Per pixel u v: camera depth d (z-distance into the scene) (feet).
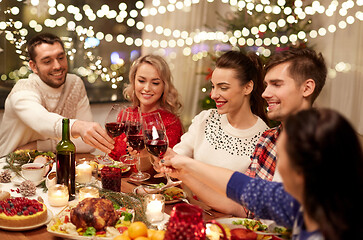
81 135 6.82
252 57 6.78
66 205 5.10
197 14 16.98
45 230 4.68
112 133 6.27
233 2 13.83
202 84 17.66
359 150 2.69
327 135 2.62
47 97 9.55
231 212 5.51
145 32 15.99
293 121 2.81
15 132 9.34
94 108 15.15
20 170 6.47
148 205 4.97
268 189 4.00
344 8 13.44
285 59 5.31
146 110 8.96
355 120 16.94
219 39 15.58
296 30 14.40
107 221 4.53
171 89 8.84
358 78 16.74
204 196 5.55
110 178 5.88
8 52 12.84
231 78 6.47
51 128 8.16
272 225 4.66
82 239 4.35
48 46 9.12
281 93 5.31
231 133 6.97
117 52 15.37
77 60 14.52
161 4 16.08
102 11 12.33
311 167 2.65
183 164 4.97
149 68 8.54
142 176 6.79
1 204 4.70
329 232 2.65
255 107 7.02
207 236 4.31
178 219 3.48
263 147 6.07
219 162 6.95
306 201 2.77
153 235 3.97
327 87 17.03
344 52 16.61
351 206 2.62
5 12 12.56
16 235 4.52
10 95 9.23
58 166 5.53
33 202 4.83
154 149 5.39
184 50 16.25
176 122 8.94
